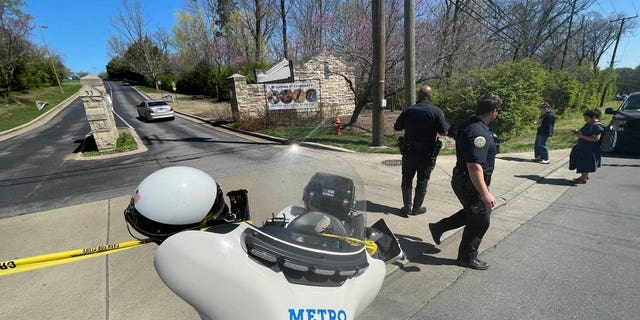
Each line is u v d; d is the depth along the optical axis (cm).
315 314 128
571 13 2570
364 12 1328
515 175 655
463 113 1098
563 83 1686
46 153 1069
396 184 608
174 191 191
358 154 875
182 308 273
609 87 2880
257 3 2673
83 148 1127
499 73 1141
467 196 309
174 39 4528
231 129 1527
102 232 426
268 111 1470
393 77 1335
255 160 848
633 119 830
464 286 304
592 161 590
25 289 303
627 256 347
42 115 2377
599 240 385
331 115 1659
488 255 358
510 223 439
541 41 2408
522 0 2291
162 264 157
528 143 1029
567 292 290
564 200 524
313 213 169
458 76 1239
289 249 147
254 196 201
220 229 167
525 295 288
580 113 1948
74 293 296
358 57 1285
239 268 140
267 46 2977
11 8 2823
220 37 3241
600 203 504
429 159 442
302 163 219
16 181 711
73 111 2705
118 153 989
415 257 356
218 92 3200
